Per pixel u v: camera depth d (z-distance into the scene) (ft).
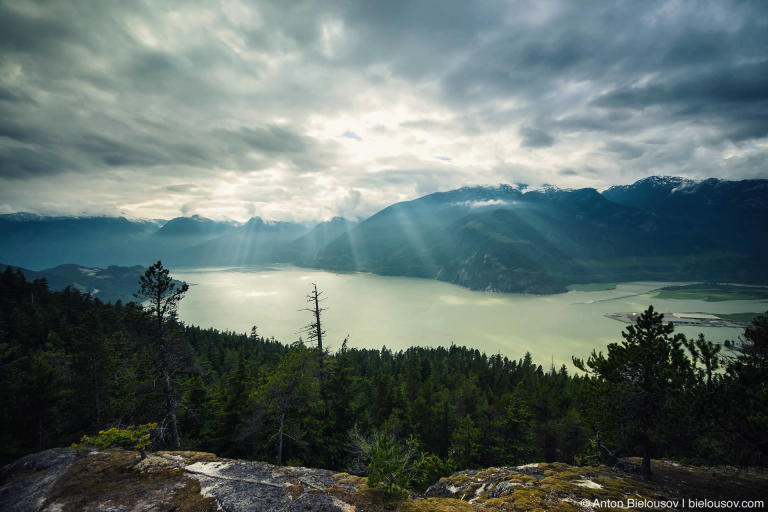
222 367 223.51
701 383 50.55
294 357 80.79
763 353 48.03
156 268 71.36
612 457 77.82
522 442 115.65
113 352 102.32
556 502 41.39
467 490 55.11
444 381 230.68
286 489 40.37
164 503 36.96
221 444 85.25
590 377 63.00
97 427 86.38
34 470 43.80
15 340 165.37
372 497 39.14
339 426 89.10
